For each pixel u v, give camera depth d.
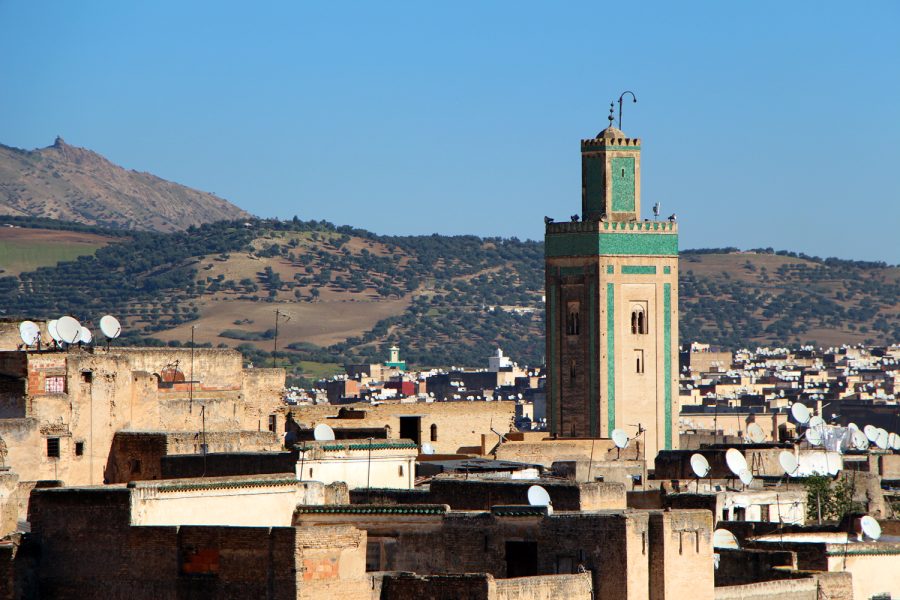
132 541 113.31
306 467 146.38
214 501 119.69
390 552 123.75
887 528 162.50
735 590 126.88
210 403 194.75
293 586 107.69
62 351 168.75
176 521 117.38
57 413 162.62
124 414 168.62
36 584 115.25
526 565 121.00
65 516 115.56
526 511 121.31
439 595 109.94
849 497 182.38
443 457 192.12
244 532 109.56
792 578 133.88
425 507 123.75
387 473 152.25
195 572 111.38
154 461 163.62
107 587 113.75
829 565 140.12
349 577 109.38
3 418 159.88
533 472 173.50
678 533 121.12
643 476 181.25
